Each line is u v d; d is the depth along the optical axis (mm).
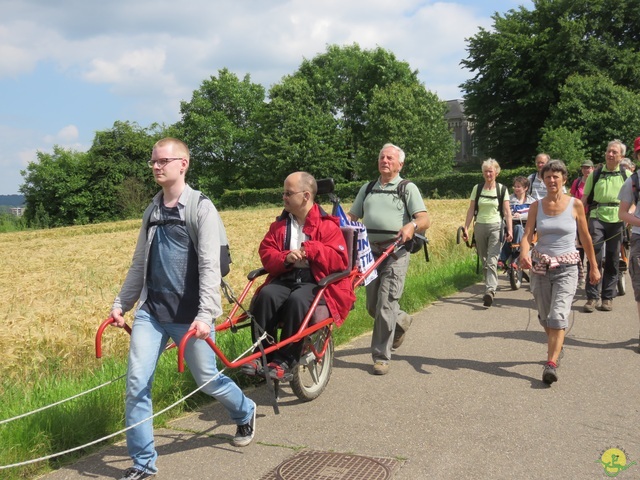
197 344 4094
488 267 9203
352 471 3941
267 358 4957
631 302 9008
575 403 5035
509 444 4273
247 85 72312
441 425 4648
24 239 31625
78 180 65438
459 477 3811
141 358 3920
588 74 48781
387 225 6188
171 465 4129
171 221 4031
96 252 16984
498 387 5477
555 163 5742
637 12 49594
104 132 66875
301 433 4605
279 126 64062
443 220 17656
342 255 5195
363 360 6480
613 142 8469
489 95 53938
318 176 62750
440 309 8922
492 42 53031
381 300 6117
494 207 9281
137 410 3896
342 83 66188
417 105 56625
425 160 54625
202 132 68562
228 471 4020
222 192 68000
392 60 64625
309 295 5004
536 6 52656
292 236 5246
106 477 4016
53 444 4379
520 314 8477
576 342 6879
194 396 5301
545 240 5789
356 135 65625
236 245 15180
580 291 9984
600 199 8406
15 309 8258
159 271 4039
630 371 5816
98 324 7180
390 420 4793
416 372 5996
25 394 5355
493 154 54812
